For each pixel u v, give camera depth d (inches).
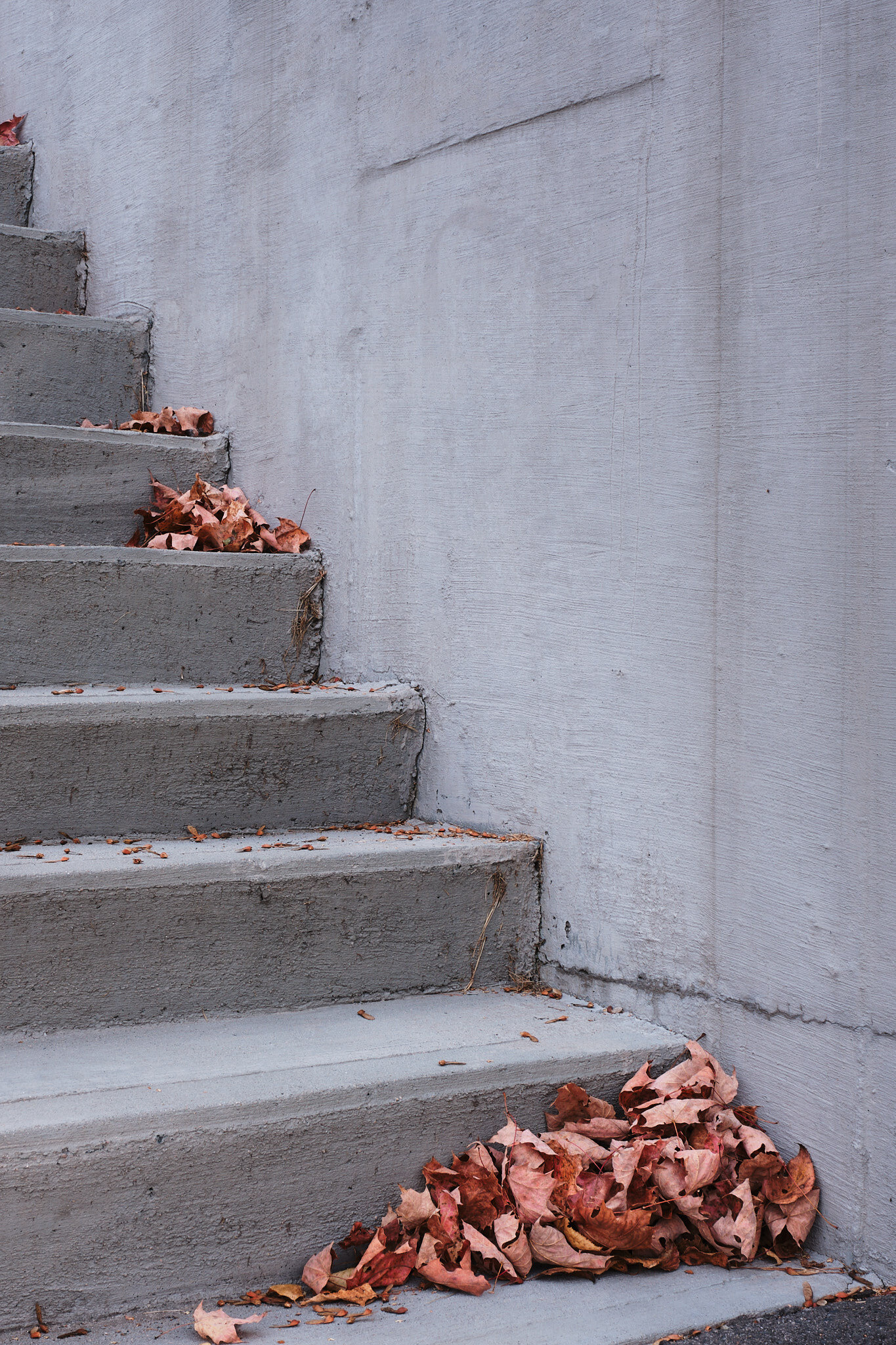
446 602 140.1
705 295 125.4
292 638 147.9
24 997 124.1
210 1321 114.3
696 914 126.4
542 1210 119.3
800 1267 119.6
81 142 177.2
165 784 134.3
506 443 136.2
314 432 150.6
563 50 132.5
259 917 128.1
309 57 151.0
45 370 161.5
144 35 168.6
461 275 138.9
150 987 126.2
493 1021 128.5
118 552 141.3
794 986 121.9
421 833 136.3
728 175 124.4
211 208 161.0
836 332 120.1
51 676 139.6
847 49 119.6
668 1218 120.3
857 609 119.4
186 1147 116.9
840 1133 120.0
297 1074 120.6
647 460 128.3
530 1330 114.5
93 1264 115.6
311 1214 119.3
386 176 144.3
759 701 123.3
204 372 161.9
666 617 127.4
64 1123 115.2
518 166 135.3
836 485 120.1
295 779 137.9
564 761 133.0
